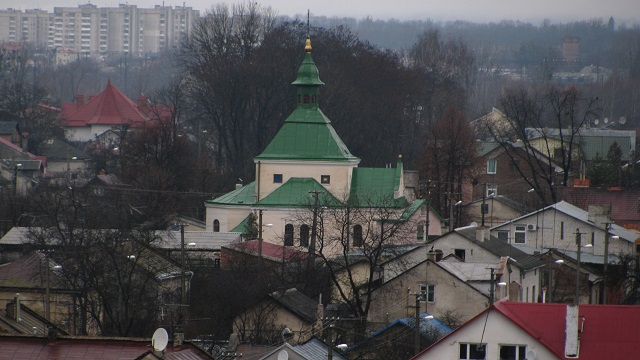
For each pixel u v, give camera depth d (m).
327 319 183.50
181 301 191.00
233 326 189.25
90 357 129.12
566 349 141.88
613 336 143.75
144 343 132.00
